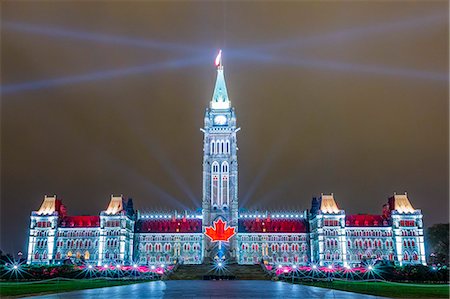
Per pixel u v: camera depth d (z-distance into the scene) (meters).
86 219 199.25
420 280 108.25
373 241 190.88
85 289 81.06
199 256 197.12
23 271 116.50
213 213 198.00
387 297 65.06
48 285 90.88
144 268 147.50
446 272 111.00
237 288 85.44
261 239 199.12
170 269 149.00
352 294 70.12
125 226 191.25
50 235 193.75
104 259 188.25
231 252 193.75
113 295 68.00
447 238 180.75
